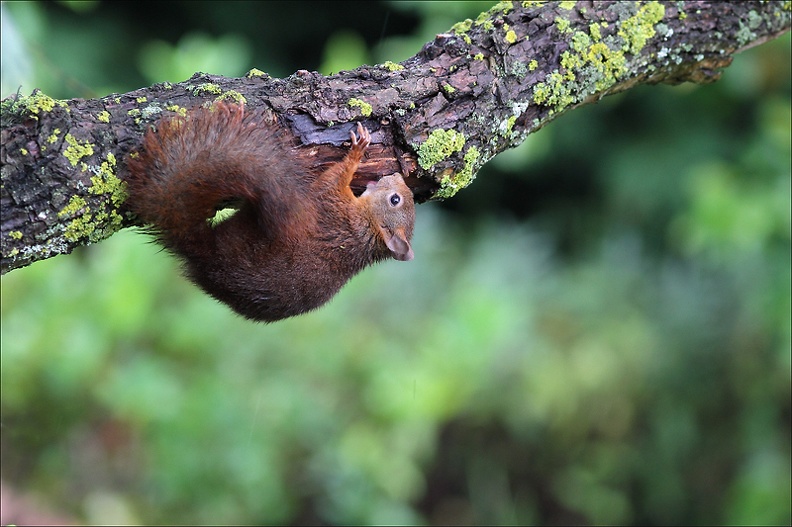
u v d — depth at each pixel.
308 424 11.60
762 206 11.20
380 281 13.33
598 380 13.35
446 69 5.73
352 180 6.12
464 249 15.16
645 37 6.38
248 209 6.04
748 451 13.40
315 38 17.19
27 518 10.47
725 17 6.76
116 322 10.58
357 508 11.33
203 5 16.70
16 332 10.45
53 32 15.50
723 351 13.82
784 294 12.01
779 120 11.55
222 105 5.29
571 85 6.08
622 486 13.74
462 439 13.30
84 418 11.02
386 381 11.32
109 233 5.04
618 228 15.87
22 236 4.68
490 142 5.82
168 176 5.10
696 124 15.31
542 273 14.80
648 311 14.33
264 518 11.36
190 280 6.07
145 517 10.93
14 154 4.61
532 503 13.44
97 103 5.00
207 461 10.88
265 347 11.75
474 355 11.59
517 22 6.02
